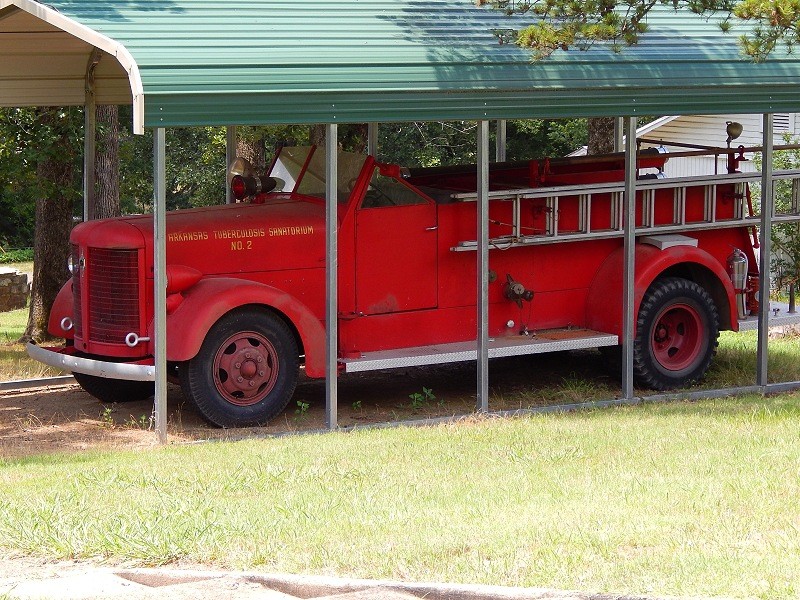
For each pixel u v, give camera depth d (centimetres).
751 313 1345
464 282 1204
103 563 607
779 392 1273
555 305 1259
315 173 1208
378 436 984
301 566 586
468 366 1438
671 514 665
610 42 1200
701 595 510
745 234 1353
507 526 644
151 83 954
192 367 1060
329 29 1121
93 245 1102
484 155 1111
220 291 1058
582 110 1126
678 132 2927
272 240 1135
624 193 1210
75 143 1812
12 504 724
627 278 1200
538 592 516
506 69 1105
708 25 1312
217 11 1130
